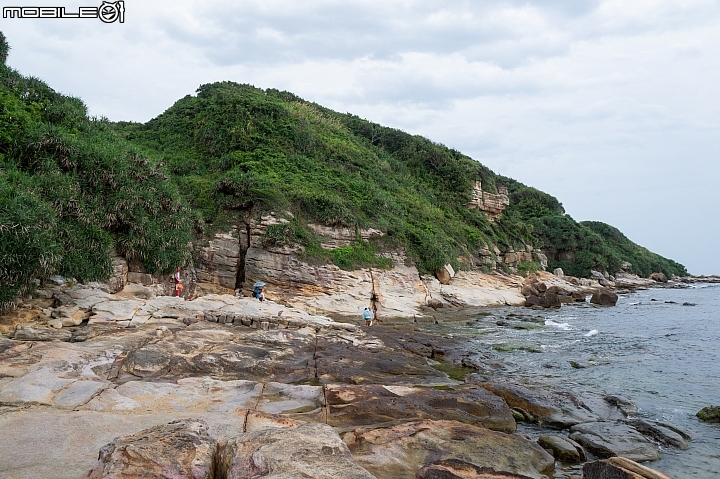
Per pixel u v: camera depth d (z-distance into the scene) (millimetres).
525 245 56125
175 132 43062
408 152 59000
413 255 35375
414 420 8211
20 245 13961
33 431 6324
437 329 23531
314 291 28469
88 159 19953
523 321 26672
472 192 55344
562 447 8383
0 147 18641
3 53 24344
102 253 18875
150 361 10984
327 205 32281
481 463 6852
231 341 13656
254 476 4141
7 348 10797
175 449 4672
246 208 30656
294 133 41562
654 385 13250
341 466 4227
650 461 8344
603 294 37406
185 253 24125
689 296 48688
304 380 11609
